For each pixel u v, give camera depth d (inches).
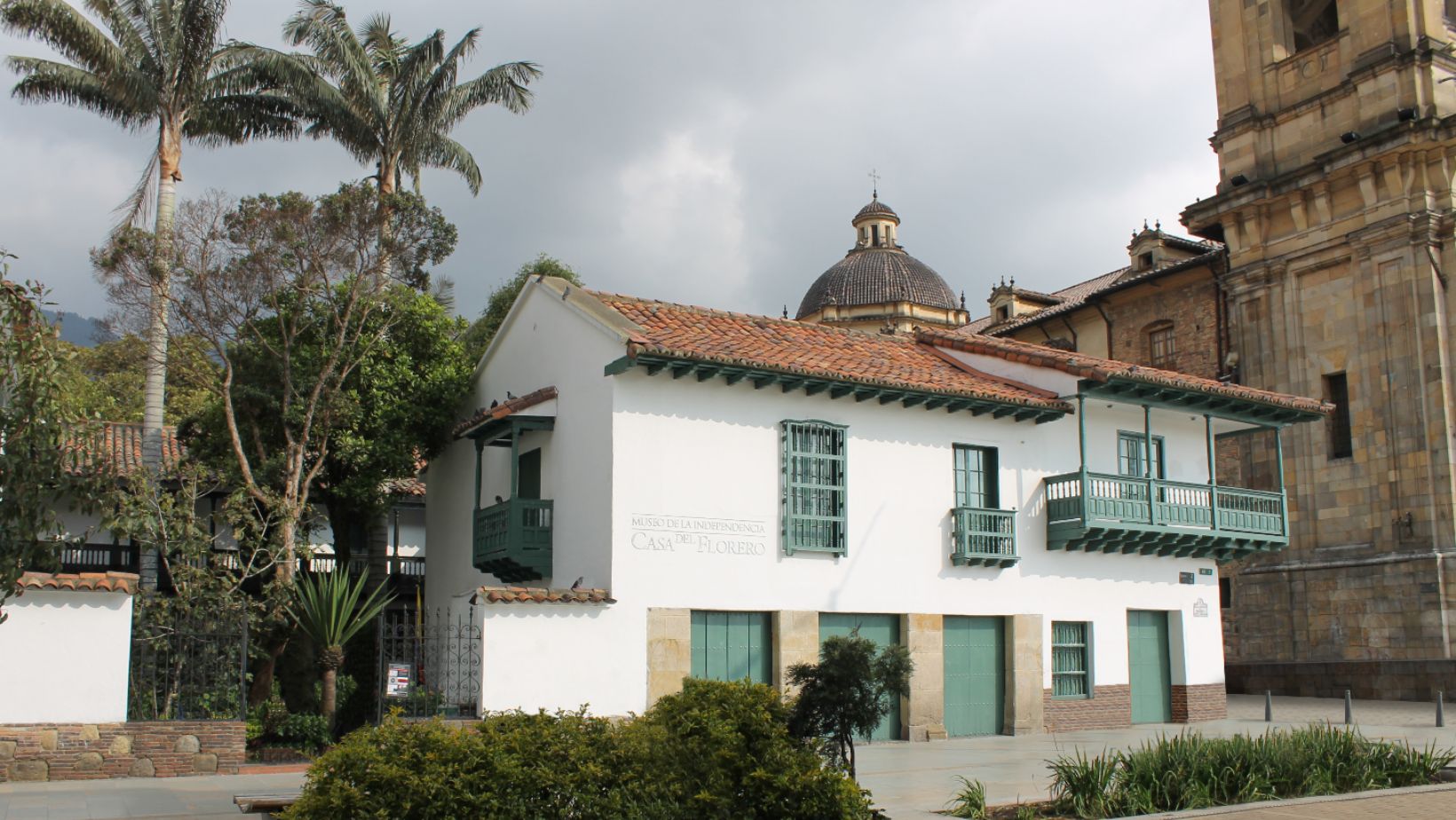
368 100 1147.3
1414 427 1149.1
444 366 994.1
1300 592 1228.5
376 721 698.2
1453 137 1138.0
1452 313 1144.8
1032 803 513.3
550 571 816.3
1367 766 571.2
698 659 762.2
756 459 795.4
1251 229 1309.1
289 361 897.5
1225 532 981.2
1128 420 979.3
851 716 497.4
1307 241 1259.2
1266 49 1333.7
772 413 807.1
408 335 990.4
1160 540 949.8
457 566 977.5
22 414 437.7
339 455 929.5
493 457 946.1
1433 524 1125.7
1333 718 971.3
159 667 668.1
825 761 483.2
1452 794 540.1
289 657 910.4
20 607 590.2
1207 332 1434.5
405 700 699.4
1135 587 964.6
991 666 880.9
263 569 791.1
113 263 840.3
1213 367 1422.2
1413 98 1177.4
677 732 399.9
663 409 767.7
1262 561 1274.6
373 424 943.7
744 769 394.0
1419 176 1165.7
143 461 876.6
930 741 823.7
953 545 865.5
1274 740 579.2
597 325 781.9
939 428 876.0
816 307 2736.2
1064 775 509.0
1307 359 1258.0
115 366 1466.5
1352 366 1212.5
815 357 833.5
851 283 2709.2
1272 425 1034.1
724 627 775.7
